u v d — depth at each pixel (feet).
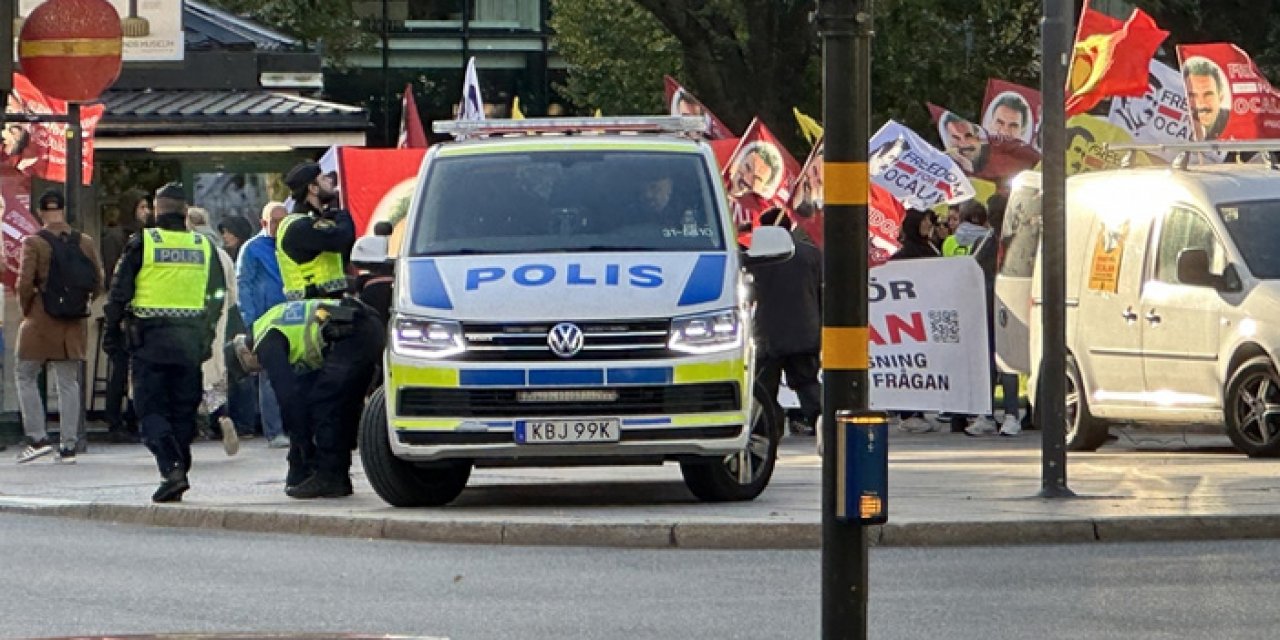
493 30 293.84
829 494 38.65
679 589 64.90
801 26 199.62
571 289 80.12
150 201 141.28
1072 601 61.31
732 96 201.57
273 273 109.09
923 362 126.31
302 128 140.77
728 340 79.97
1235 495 82.84
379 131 290.35
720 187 85.56
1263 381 102.58
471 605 62.03
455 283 81.15
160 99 146.61
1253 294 103.81
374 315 88.33
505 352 79.46
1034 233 119.55
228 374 126.93
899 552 72.84
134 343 86.53
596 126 89.71
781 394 128.36
